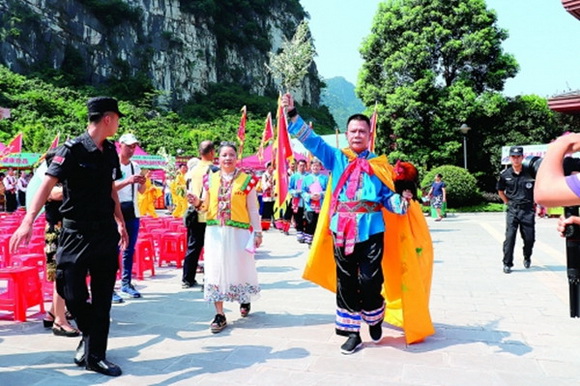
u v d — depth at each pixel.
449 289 6.27
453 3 25.25
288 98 4.17
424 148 24.84
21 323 4.83
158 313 5.22
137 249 6.97
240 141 8.88
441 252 9.48
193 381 3.42
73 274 3.54
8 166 23.69
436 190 17.42
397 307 4.80
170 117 68.31
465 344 4.18
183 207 10.39
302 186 9.81
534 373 3.54
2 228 8.20
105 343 3.63
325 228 4.54
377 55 27.02
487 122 25.39
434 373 3.54
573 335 4.41
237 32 94.06
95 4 74.25
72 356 3.93
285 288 6.48
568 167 1.85
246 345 4.18
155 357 3.91
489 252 9.47
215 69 88.81
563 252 9.43
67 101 58.19
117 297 5.68
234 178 4.72
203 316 5.11
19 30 64.25
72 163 3.48
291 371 3.59
